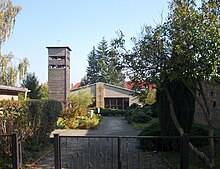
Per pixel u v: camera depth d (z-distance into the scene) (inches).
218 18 227.6
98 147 383.2
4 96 453.1
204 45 206.7
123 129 656.4
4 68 731.4
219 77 211.5
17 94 518.0
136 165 275.4
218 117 498.0
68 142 428.5
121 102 1441.9
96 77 2385.6
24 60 761.0
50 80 905.5
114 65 266.2
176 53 223.6
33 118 332.2
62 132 599.8
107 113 1222.3
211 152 246.8
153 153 325.7
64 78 903.7
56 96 900.6
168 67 236.1
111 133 578.9
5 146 264.1
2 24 715.4
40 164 285.6
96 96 1422.2
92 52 2493.8
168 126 315.0
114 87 1446.9
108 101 1453.0
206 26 208.4
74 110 717.9
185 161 209.5
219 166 246.1
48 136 411.5
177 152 313.4
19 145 245.1
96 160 300.0
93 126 666.2
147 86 264.1
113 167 269.7
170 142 319.3
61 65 909.8
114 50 265.6
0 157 261.1
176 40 219.5
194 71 213.2
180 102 309.1
